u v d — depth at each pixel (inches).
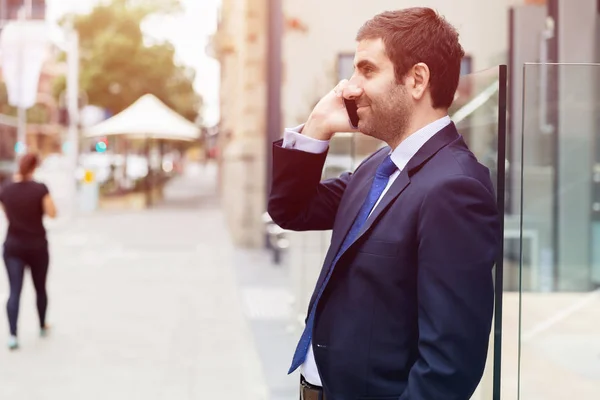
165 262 434.3
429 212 57.1
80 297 323.0
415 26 62.1
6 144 1183.6
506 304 123.0
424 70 61.7
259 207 500.1
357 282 61.7
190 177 2380.7
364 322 61.0
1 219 740.0
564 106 236.7
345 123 69.5
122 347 233.9
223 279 370.3
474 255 55.5
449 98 63.4
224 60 776.9
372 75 63.6
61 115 753.6
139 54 1169.4
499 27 372.2
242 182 498.0
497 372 70.0
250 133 494.9
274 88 481.1
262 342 236.8
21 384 194.1
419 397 55.3
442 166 59.7
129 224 695.7
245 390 187.6
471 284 55.1
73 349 231.6
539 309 204.1
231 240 558.3
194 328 261.0
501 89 72.5
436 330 54.9
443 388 54.6
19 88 694.5
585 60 262.8
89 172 864.3
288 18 395.9
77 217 768.3
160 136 965.8
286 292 330.3
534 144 245.0
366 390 60.9
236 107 563.8
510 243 172.4
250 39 486.6
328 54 398.9
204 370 207.0
